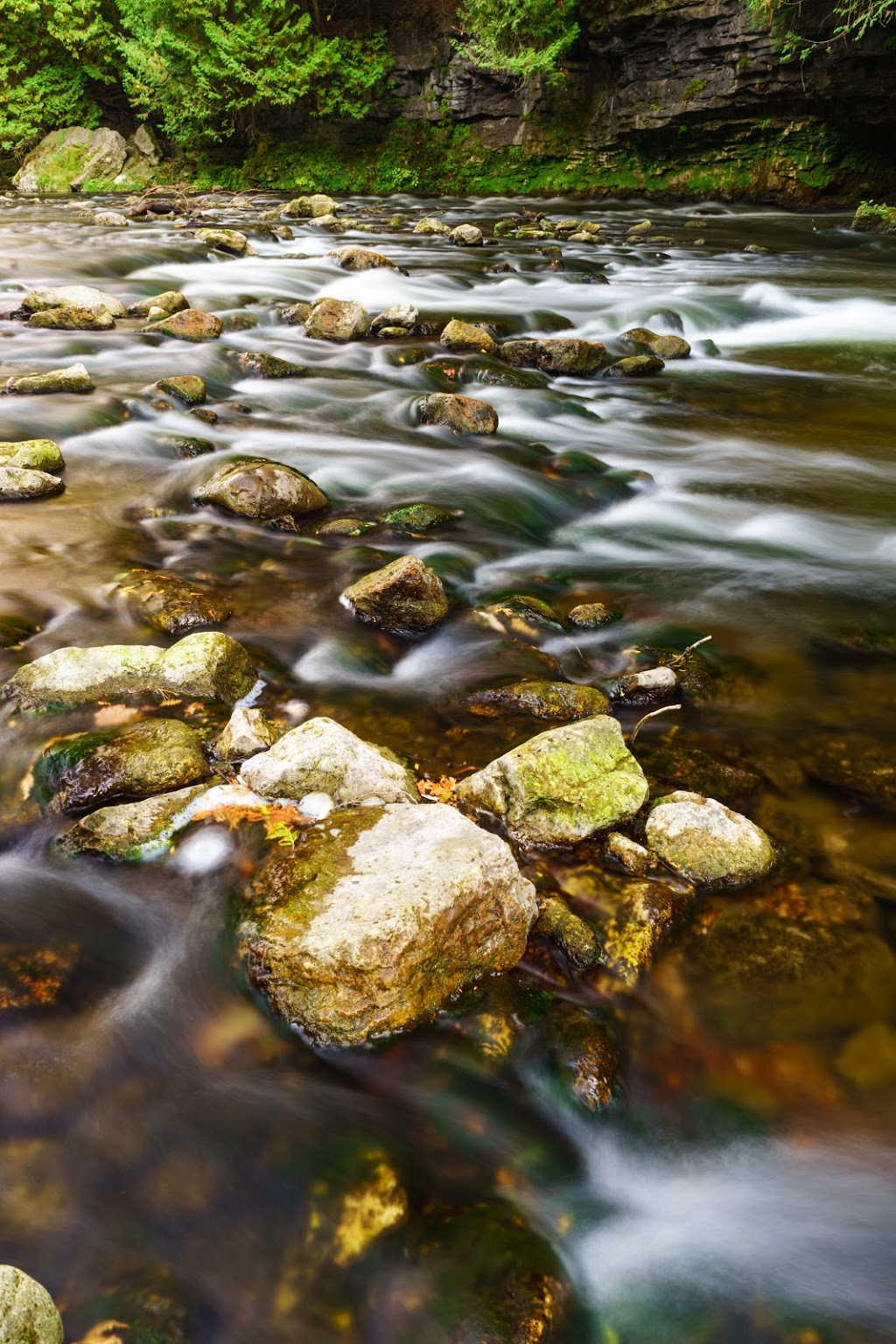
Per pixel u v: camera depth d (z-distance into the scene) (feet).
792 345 20.39
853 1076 4.79
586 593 9.53
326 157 51.39
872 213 35.29
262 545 9.82
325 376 16.12
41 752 6.40
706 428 14.82
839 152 39.58
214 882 5.52
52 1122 4.30
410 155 49.96
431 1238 3.95
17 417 12.69
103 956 5.09
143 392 14.05
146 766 6.16
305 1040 4.69
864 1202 4.28
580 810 6.07
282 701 7.39
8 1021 4.69
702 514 11.62
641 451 13.79
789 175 40.75
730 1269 4.03
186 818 5.87
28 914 5.32
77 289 19.10
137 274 24.13
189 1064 4.60
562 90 45.65
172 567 9.21
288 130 52.16
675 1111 4.61
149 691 7.06
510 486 11.85
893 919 5.64
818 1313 3.90
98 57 53.16
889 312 22.38
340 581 9.19
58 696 6.87
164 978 4.98
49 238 29.78
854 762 7.05
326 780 6.02
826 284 25.39
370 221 37.86
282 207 40.81
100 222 35.58
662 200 44.45
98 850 5.69
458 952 4.93
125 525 10.02
